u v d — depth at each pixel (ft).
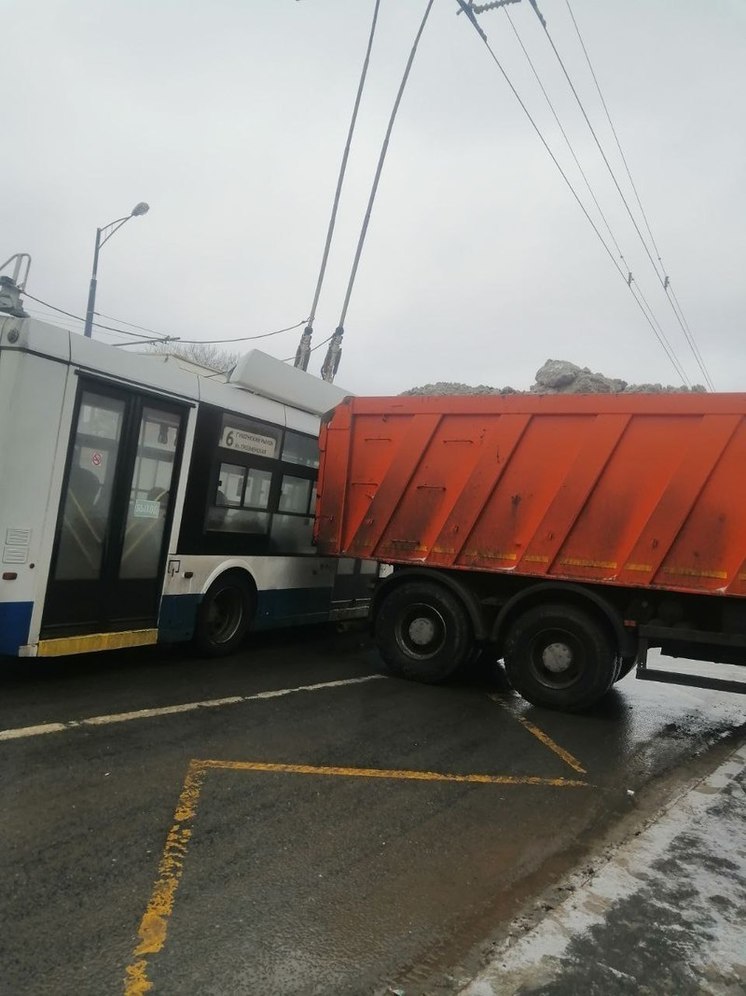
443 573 25.46
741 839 13.93
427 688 25.07
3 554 19.06
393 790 15.48
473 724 20.99
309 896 11.05
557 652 23.16
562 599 23.68
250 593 27.94
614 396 22.75
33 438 19.60
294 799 14.56
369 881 11.64
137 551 23.00
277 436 28.68
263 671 25.36
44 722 17.61
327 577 32.19
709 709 25.59
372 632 26.63
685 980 9.41
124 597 22.62
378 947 9.89
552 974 9.43
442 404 25.40
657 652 26.32
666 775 17.80
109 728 17.62
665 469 22.06
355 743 18.33
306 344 41.65
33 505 19.66
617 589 23.06
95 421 21.43
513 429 24.17
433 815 14.38
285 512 29.45
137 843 12.18
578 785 16.65
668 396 22.11
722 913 11.10
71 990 8.60
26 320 19.48
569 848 13.33
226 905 10.63
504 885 11.80
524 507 23.94
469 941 10.14
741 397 21.29
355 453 27.12
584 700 22.75
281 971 9.26
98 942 9.52
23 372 19.33
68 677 22.11
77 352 20.66
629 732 21.54
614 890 11.68
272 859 12.09
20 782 14.10
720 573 21.17
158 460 23.57
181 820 13.16
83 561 21.24
